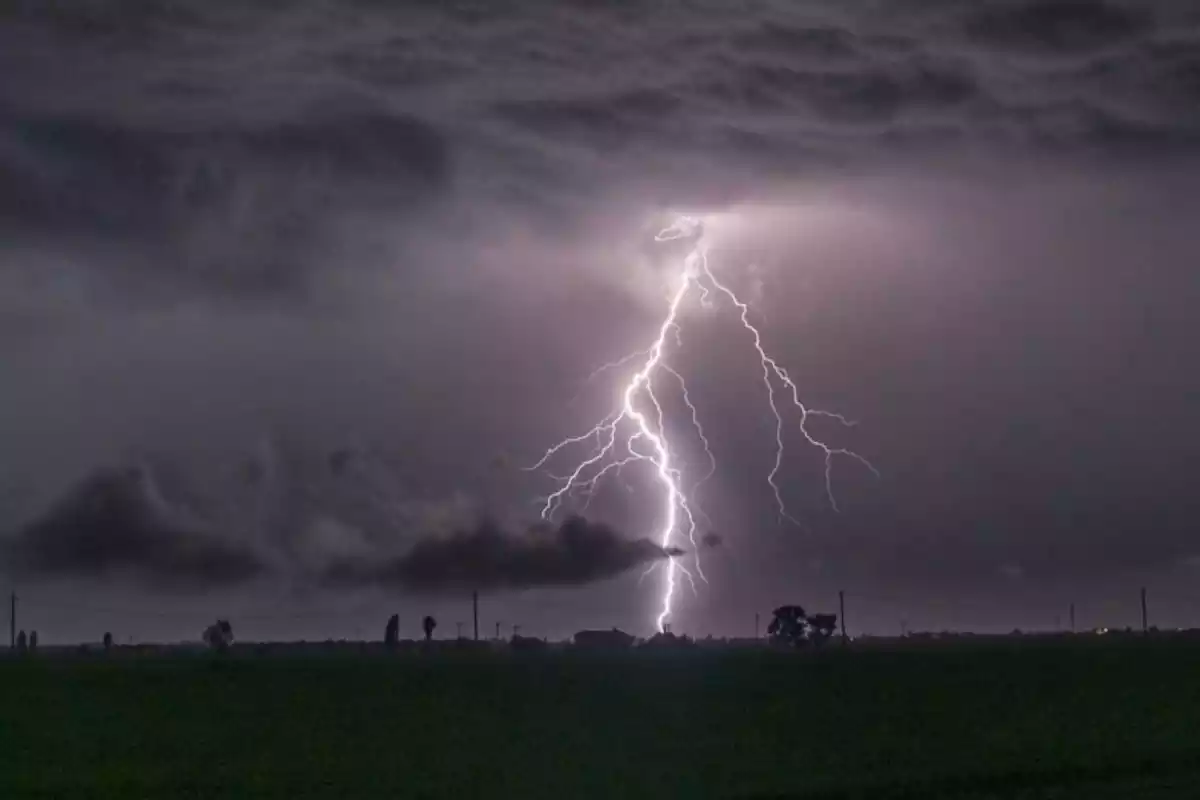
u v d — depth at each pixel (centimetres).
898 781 3862
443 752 4731
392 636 13338
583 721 5644
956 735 4950
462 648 13275
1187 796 3534
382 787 3981
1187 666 8081
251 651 12888
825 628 12031
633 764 4344
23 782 4200
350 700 6638
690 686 7162
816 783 3853
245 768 4434
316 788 4006
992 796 3616
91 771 4425
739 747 4722
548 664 9056
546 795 3766
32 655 11950
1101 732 4997
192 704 6469
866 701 6259
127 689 7250
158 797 3897
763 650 11262
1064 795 3588
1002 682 7094
